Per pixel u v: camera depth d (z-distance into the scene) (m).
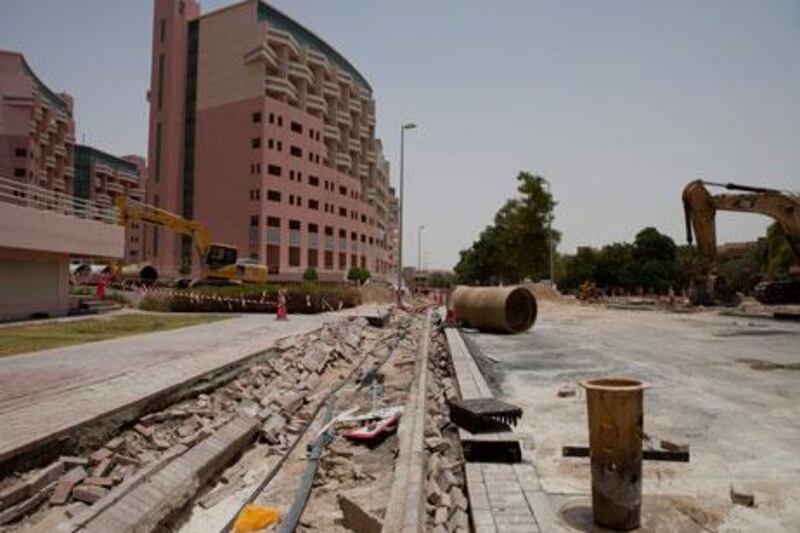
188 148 85.31
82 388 9.56
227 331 19.89
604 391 4.88
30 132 91.12
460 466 6.91
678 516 5.11
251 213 78.62
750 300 45.81
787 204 29.14
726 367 13.12
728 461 6.60
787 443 7.27
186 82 85.69
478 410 7.56
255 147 79.00
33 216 22.41
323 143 91.31
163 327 21.31
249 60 78.88
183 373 10.98
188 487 7.41
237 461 9.21
